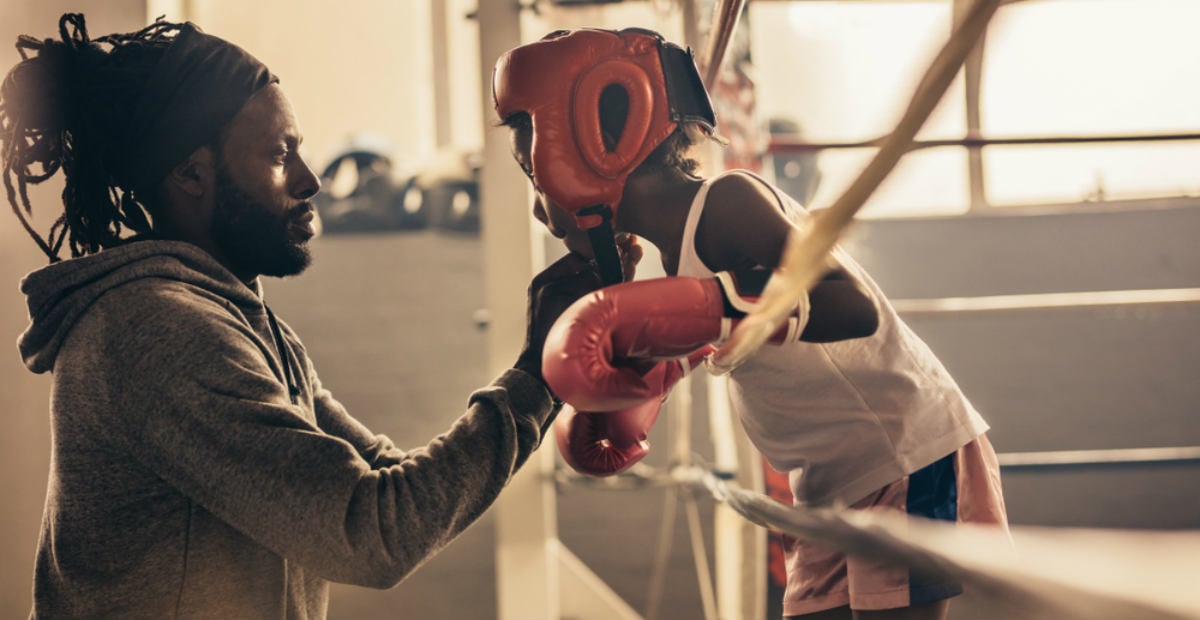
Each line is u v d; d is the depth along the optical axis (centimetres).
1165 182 482
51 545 111
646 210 114
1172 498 466
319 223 494
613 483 309
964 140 257
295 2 517
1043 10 447
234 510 102
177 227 126
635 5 396
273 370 119
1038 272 479
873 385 123
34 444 271
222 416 102
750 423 134
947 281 481
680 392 313
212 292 118
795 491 133
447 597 470
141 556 107
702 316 93
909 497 123
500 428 111
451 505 106
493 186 317
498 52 316
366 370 489
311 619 125
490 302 317
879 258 483
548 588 313
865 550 66
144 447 106
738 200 107
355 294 491
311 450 103
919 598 122
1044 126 457
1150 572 43
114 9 270
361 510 101
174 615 108
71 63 123
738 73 276
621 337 92
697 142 118
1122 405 472
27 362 119
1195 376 471
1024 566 49
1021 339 477
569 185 107
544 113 107
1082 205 480
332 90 521
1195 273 474
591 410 93
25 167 130
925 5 472
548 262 464
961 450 129
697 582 464
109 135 123
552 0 313
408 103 525
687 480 293
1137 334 473
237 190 124
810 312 97
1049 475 473
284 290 492
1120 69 450
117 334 108
